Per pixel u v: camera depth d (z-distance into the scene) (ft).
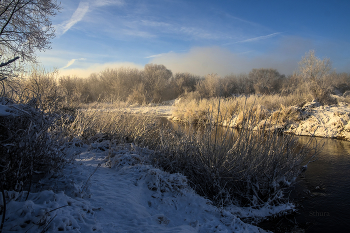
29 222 7.91
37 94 12.35
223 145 17.26
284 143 18.21
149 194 14.33
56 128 14.52
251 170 16.58
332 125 40.57
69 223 8.27
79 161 18.69
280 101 57.62
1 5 27.78
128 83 131.03
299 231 13.21
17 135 10.18
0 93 12.97
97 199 11.91
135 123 29.17
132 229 9.52
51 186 12.28
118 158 18.75
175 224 11.59
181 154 19.35
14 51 29.14
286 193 17.90
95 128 28.63
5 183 9.73
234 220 12.51
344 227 13.51
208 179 17.19
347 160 25.82
